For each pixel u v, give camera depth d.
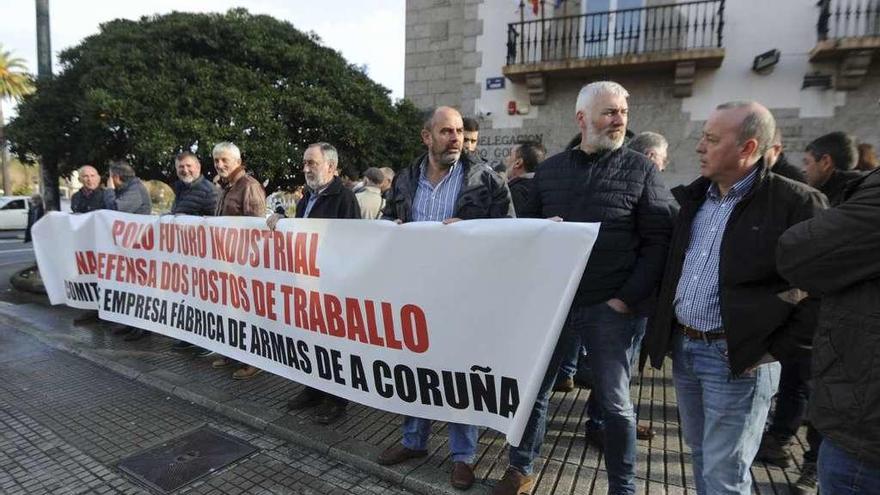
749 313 1.61
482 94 9.56
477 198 2.48
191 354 4.41
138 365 4.13
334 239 2.79
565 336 2.28
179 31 6.96
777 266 1.39
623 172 2.13
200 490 2.52
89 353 4.43
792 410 2.68
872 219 1.15
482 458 2.75
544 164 2.38
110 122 6.14
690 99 8.32
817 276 1.26
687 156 8.40
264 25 7.66
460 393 2.39
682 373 1.91
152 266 4.08
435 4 9.98
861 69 7.31
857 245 1.17
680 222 1.91
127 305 4.34
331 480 2.62
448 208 2.55
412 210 2.67
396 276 2.53
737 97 8.05
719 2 7.86
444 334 2.40
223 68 6.88
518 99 9.30
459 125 2.44
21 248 14.12
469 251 2.30
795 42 7.69
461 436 2.50
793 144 7.81
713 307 1.75
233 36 7.15
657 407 3.43
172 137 5.95
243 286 3.35
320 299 2.86
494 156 9.55
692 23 8.13
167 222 3.89
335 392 2.86
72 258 4.84
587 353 2.22
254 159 6.39
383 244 2.57
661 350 1.94
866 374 1.18
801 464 2.74
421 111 9.40
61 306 6.12
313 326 2.93
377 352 2.64
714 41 8.04
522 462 2.38
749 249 1.62
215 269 3.54
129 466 2.73
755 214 1.64
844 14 7.41
